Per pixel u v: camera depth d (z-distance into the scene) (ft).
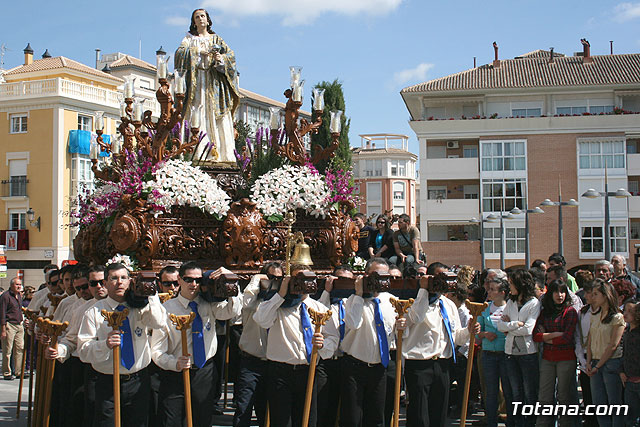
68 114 121.29
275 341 21.94
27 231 120.88
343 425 22.38
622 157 120.37
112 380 20.16
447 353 23.38
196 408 21.27
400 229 42.83
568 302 25.57
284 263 30.71
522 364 26.00
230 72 35.94
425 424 22.95
